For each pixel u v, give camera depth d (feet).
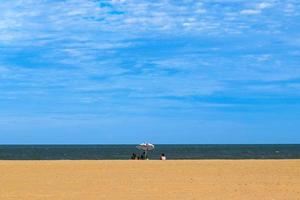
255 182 69.72
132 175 78.64
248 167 93.04
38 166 93.76
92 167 92.22
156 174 80.28
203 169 88.84
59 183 68.44
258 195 57.16
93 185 66.23
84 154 330.95
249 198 54.85
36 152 385.70
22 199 54.13
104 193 58.65
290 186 65.26
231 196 56.29
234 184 67.36
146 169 88.58
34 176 76.95
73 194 57.93
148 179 73.26
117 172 83.15
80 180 71.92
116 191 60.34
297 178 75.05
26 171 84.38
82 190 61.41
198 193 58.65
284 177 76.38
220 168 90.79
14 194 57.98
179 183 68.39
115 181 70.64
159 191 60.39
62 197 55.57
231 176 77.66
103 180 71.82
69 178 74.49
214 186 65.16
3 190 61.41
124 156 286.46
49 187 64.23
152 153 342.44
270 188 63.21
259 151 408.67
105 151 420.77
